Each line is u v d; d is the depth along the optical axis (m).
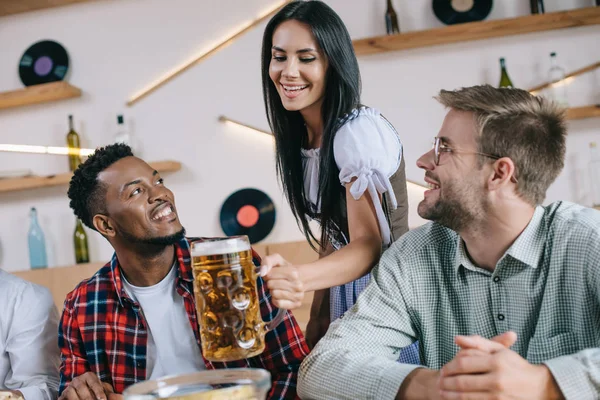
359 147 1.73
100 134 3.88
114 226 1.67
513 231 1.34
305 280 1.46
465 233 1.36
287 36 1.80
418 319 1.47
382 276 1.48
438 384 1.15
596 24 3.34
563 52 3.37
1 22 4.02
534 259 1.34
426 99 3.50
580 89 3.35
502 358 1.08
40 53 3.94
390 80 3.54
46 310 2.08
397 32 3.51
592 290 1.29
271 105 1.93
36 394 1.88
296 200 1.96
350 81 1.81
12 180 3.78
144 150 3.83
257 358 1.67
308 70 1.80
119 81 3.88
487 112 1.29
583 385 1.08
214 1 3.82
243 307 1.15
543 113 1.29
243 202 3.69
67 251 3.87
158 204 1.66
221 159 3.75
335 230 1.91
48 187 3.90
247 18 3.79
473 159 1.30
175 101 3.82
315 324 2.06
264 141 3.72
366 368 1.30
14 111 3.98
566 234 1.32
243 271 1.16
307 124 1.92
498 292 1.38
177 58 3.84
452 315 1.43
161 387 0.98
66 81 3.93
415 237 1.51
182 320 1.71
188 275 1.70
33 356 2.02
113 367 1.71
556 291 1.32
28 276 3.70
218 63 3.79
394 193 1.86
